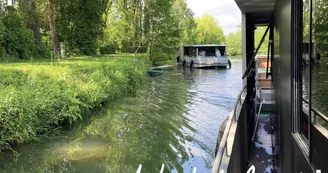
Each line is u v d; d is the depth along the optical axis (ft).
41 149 21.65
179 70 83.87
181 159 20.30
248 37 25.54
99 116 31.01
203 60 87.45
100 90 35.45
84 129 26.55
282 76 13.01
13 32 52.54
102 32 88.48
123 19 96.02
